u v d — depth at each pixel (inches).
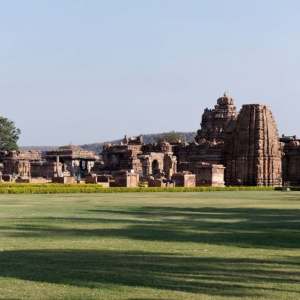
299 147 5393.7
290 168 5423.2
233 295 708.0
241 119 4913.9
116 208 1953.7
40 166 6628.9
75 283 759.1
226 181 4963.1
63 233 1233.4
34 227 1341.0
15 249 1016.9
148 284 756.0
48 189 3134.8
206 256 961.5
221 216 1686.8
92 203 2212.1
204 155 5241.1
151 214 1728.6
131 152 6264.8
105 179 4111.7
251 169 4810.5
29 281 770.2
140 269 847.1
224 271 842.2
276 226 1412.4
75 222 1461.6
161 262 901.8
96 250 1009.5
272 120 4926.2
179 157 6752.0
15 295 701.3
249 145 4830.2
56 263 888.9
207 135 7475.4
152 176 5002.5
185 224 1444.4
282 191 3902.6
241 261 920.9
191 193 3366.1
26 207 1968.5
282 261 927.0
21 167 6579.7
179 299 687.7
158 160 6363.2
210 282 771.4
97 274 812.0
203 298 692.7
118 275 805.9
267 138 4845.0
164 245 1072.8
